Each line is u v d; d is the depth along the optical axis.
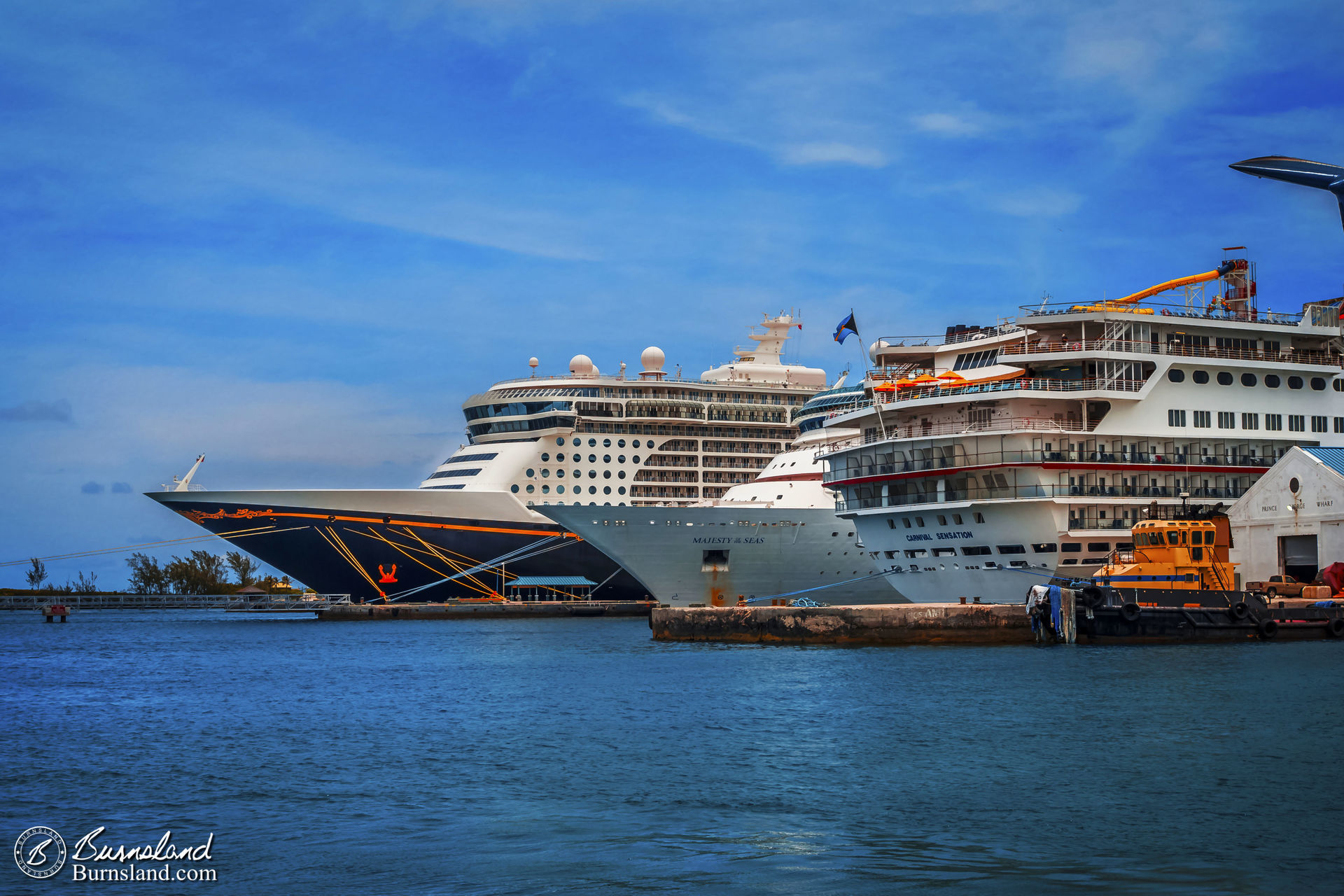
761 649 66.19
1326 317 79.44
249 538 107.94
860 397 96.75
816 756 33.72
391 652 74.44
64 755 36.78
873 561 86.12
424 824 27.36
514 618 116.56
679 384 116.75
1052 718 38.69
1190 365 74.25
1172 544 61.56
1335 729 35.62
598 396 115.00
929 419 75.75
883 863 23.61
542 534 111.06
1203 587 61.53
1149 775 30.36
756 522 89.50
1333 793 28.27
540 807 28.61
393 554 110.06
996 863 23.52
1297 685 44.47
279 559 109.88
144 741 39.44
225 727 42.12
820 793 29.33
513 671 58.69
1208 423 74.62
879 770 31.69
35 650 85.88
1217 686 44.66
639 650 69.62
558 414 112.00
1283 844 24.45
